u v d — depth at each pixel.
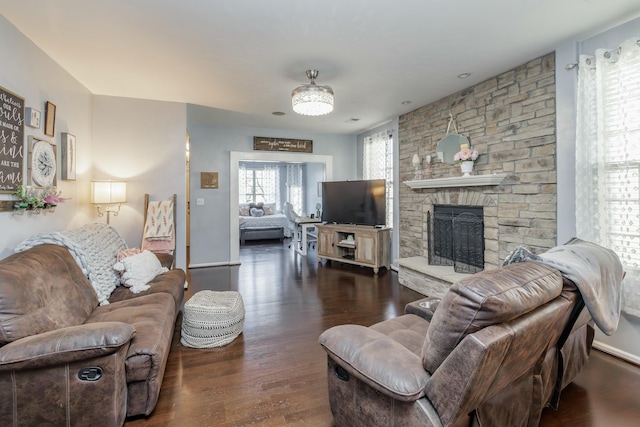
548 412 1.81
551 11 2.16
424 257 4.39
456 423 1.20
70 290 2.02
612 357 2.42
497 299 1.09
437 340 1.22
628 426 1.70
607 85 2.39
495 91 3.32
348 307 3.48
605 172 2.38
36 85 2.55
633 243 2.27
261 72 3.15
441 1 2.03
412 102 4.24
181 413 1.79
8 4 2.01
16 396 1.45
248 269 5.29
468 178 3.41
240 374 2.19
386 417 1.32
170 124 4.09
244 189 10.54
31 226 2.48
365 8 2.10
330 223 5.88
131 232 3.96
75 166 3.25
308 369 2.25
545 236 2.84
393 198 5.21
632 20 2.27
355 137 6.54
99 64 2.93
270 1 2.01
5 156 2.15
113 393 1.57
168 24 2.27
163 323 2.05
